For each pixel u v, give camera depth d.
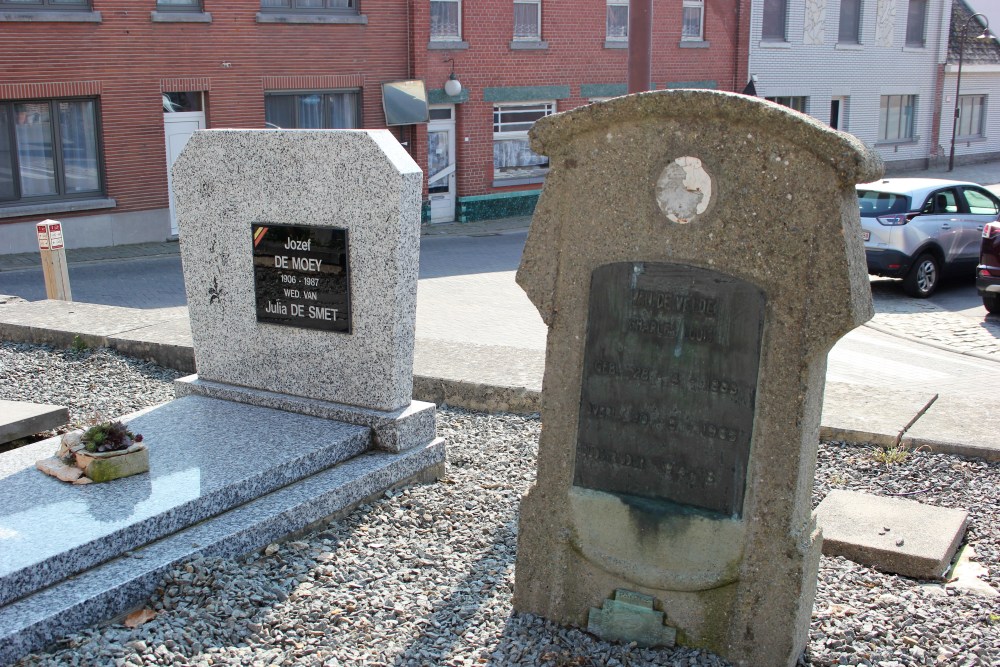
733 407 4.11
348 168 6.08
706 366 4.14
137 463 5.42
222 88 18.88
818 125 3.80
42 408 6.84
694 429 4.20
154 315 10.25
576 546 4.47
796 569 4.05
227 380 6.95
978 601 4.75
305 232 6.33
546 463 4.50
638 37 9.06
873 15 31.45
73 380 8.48
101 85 17.41
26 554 4.46
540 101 24.11
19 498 5.10
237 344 6.83
